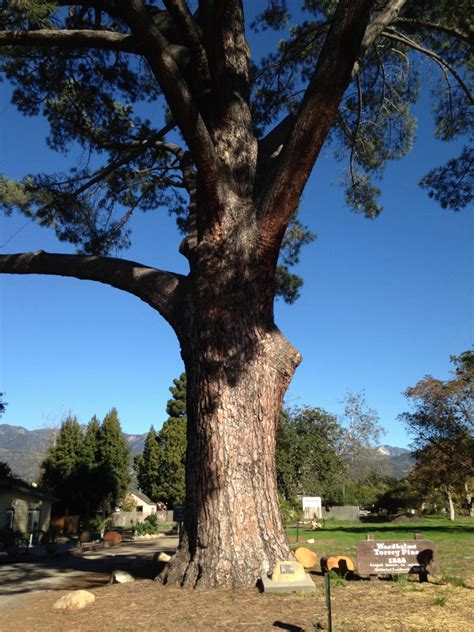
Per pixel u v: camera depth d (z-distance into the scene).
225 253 8.95
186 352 9.03
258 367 8.65
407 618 5.60
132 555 17.09
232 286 8.81
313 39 13.80
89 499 38.09
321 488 41.56
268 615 6.00
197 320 8.91
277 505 8.30
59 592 9.29
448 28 12.07
